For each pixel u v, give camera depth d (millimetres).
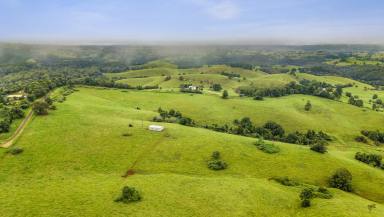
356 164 126938
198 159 117750
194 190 92938
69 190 91625
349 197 96812
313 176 112438
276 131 197000
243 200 88250
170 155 119375
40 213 78625
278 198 91188
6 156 112062
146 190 91875
